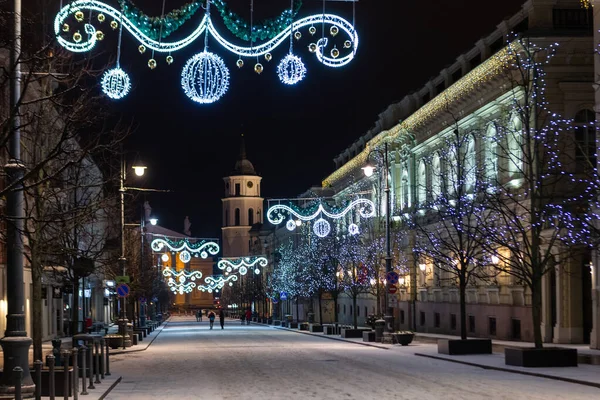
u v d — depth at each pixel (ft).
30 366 69.62
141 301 223.51
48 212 96.63
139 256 226.58
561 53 121.49
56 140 91.86
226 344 146.00
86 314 225.56
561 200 117.39
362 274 177.58
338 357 103.40
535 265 85.66
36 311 73.10
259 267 427.33
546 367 79.77
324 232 179.32
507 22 135.95
